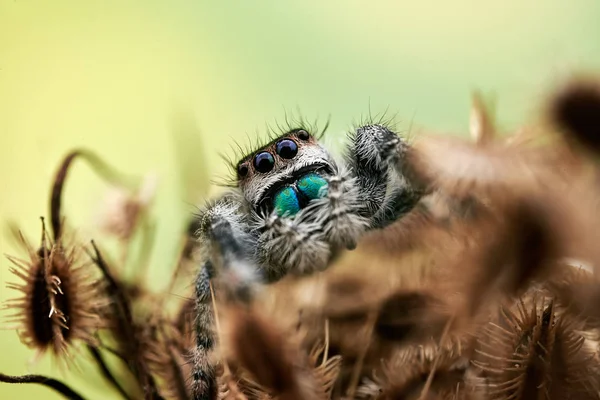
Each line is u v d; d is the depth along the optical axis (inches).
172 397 2.1
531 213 2.1
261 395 2.0
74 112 2.8
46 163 2.7
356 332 2.1
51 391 2.3
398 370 2.1
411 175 2.2
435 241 2.2
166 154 2.8
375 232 2.2
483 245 2.1
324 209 2.3
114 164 2.8
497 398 2.0
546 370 2.0
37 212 2.6
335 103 2.8
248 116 2.9
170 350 2.2
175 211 2.4
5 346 2.4
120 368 2.2
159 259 2.3
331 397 2.1
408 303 2.1
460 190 2.1
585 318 2.0
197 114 2.9
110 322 2.2
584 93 2.2
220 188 2.4
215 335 2.1
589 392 2.0
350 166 2.3
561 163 2.1
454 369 2.0
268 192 2.3
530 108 2.2
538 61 2.2
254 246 2.3
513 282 2.1
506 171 2.1
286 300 2.2
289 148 2.3
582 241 2.1
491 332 2.0
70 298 2.1
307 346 2.1
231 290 2.2
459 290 2.1
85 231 2.3
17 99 2.8
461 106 2.8
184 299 2.2
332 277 2.2
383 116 2.4
